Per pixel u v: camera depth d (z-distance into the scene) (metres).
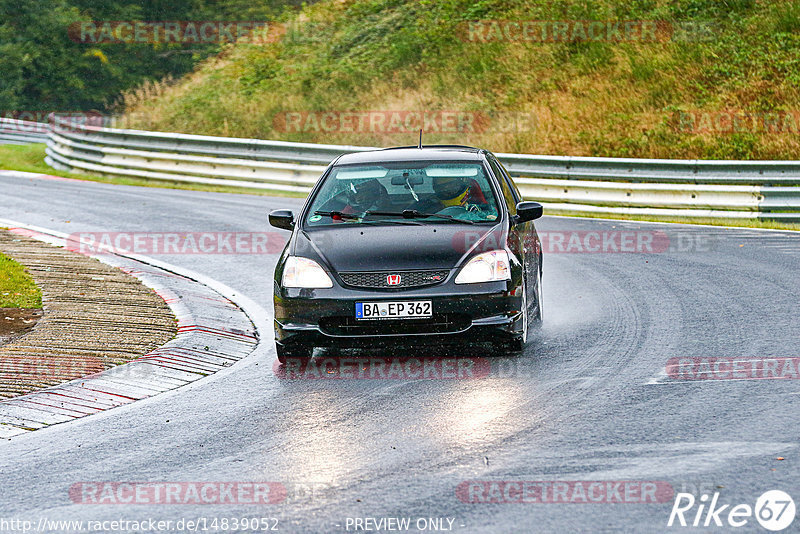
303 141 92.75
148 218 57.16
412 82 101.06
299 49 119.88
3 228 52.16
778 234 50.19
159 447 19.86
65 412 22.66
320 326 25.45
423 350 27.64
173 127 101.38
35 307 33.12
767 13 96.44
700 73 89.06
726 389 22.55
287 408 22.42
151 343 28.62
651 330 29.41
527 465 17.83
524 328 26.33
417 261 25.42
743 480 16.61
